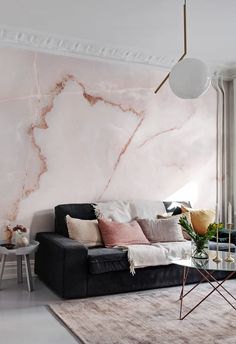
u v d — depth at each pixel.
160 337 2.85
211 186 5.55
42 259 4.21
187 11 3.76
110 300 3.68
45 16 3.93
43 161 4.50
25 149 4.42
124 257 3.83
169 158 5.24
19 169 4.39
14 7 3.73
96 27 4.20
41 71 4.50
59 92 4.59
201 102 5.48
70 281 3.65
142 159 5.06
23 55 4.41
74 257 3.66
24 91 4.41
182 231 4.65
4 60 4.32
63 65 4.61
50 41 4.45
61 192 4.59
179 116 5.32
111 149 4.87
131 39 4.54
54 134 4.56
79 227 4.19
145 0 3.55
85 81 4.73
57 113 4.58
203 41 4.57
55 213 4.45
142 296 3.81
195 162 5.43
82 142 4.71
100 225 4.25
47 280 4.05
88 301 3.65
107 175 4.84
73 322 3.12
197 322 3.14
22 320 3.20
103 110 4.83
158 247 4.05
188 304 3.57
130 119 4.99
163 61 5.11
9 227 4.34
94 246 4.21
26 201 4.42
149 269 3.96
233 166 5.62
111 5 3.67
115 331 2.96
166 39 4.54
